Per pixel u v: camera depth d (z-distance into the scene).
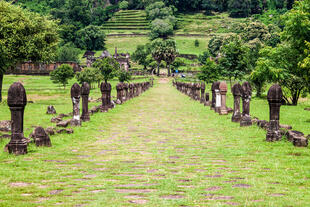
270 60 30.91
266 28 141.12
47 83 69.31
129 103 27.42
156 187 6.22
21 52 28.28
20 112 9.45
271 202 5.24
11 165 8.09
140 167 7.89
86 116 16.66
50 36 30.89
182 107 24.42
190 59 149.12
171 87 67.12
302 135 11.04
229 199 5.46
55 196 5.75
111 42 178.00
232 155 9.27
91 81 55.62
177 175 7.12
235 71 44.25
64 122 14.53
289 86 30.55
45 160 8.70
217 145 10.88
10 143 9.41
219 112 19.75
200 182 6.56
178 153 9.59
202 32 188.50
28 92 47.66
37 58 30.25
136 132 13.68
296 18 26.84
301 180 6.64
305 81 28.47
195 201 5.37
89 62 124.62
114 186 6.32
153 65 123.12
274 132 11.26
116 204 5.24
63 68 54.34
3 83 68.06
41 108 24.23
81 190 6.10
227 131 13.78
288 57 30.53
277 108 11.25
